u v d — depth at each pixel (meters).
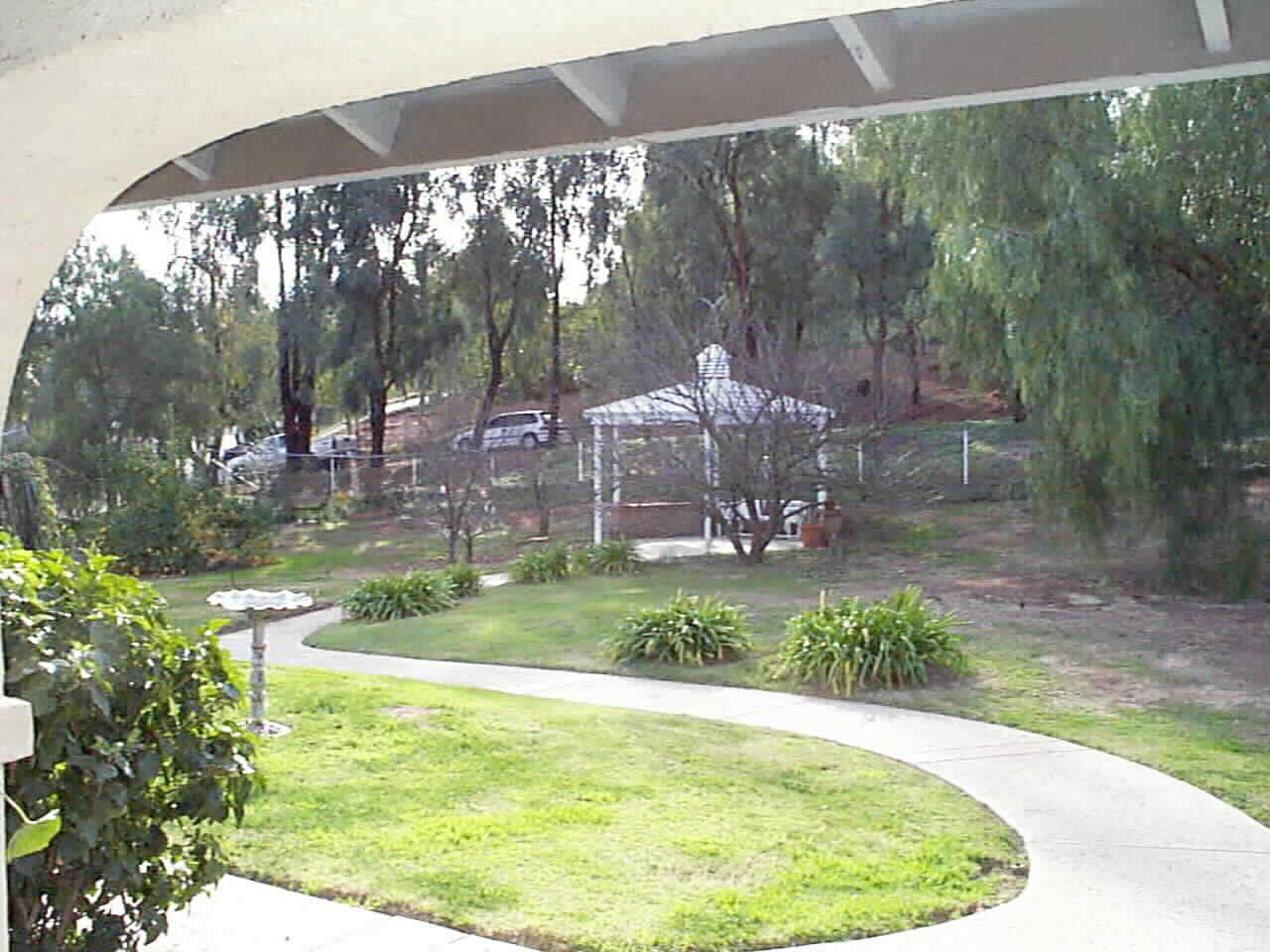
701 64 3.16
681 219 19.72
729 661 8.36
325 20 1.20
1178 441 9.62
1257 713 6.82
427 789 5.28
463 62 1.34
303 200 19.88
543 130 3.35
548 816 4.88
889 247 18.52
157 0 1.20
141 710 2.70
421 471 16.62
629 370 14.10
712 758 5.88
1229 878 4.19
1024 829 4.77
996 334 10.55
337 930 3.64
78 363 17.41
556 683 7.89
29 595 2.54
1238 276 9.47
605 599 11.29
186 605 12.12
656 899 3.93
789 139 19.20
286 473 17.98
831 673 7.52
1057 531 10.99
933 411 18.28
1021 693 7.36
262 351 20.30
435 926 3.69
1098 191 9.27
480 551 15.38
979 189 9.98
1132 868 4.30
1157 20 2.78
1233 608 9.95
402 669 8.48
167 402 18.02
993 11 2.91
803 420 13.13
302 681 7.80
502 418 20.20
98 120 1.38
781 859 4.36
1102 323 9.30
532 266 20.56
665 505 14.42
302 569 14.82
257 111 1.42
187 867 3.02
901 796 5.21
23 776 2.44
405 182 20.08
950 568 12.38
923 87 2.96
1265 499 9.98
